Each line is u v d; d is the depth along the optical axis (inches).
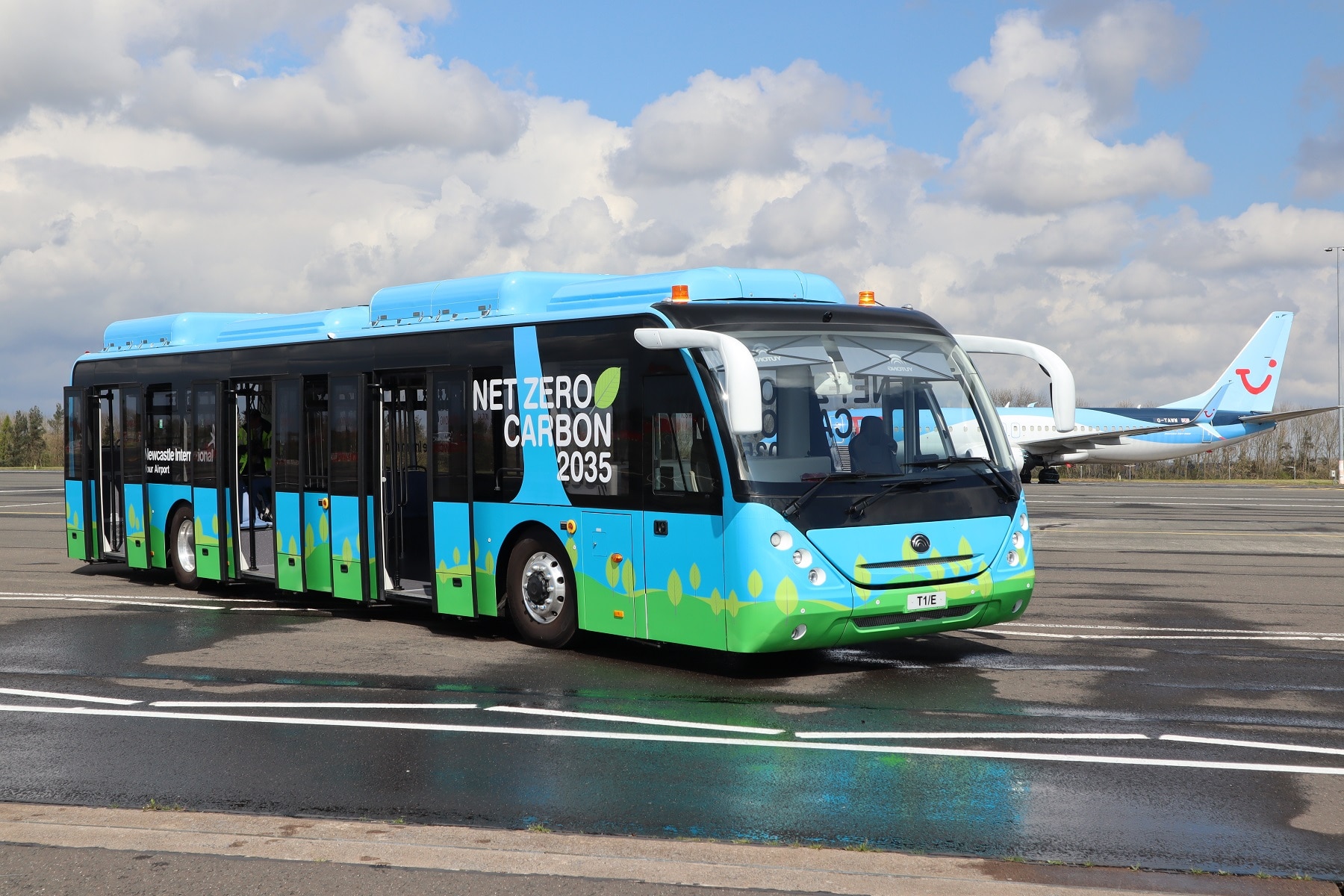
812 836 207.6
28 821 216.1
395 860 193.8
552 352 395.2
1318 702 319.6
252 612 511.8
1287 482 2437.3
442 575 434.6
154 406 589.6
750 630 328.2
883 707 314.7
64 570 687.7
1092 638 427.8
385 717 305.0
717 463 337.1
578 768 253.9
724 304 358.3
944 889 179.9
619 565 371.6
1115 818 218.1
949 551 351.9
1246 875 187.0
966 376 372.5
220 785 243.3
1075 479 2689.5
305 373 494.3
